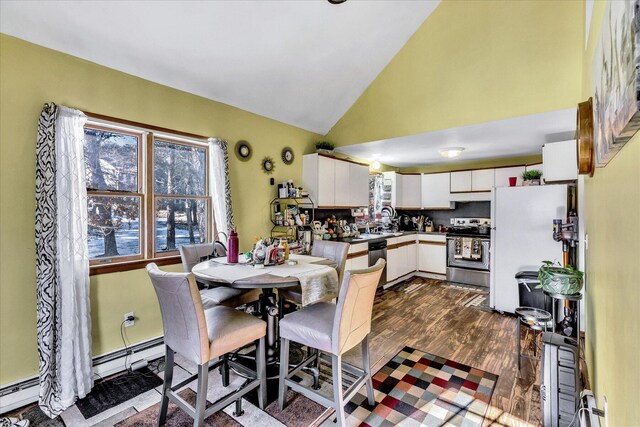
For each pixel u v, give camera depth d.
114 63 2.41
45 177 1.99
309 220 4.25
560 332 3.13
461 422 1.81
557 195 3.33
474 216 5.64
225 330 1.73
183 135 2.89
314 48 3.01
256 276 1.91
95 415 1.91
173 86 2.81
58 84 2.16
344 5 2.70
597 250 1.65
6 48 1.96
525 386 2.16
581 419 1.58
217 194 3.08
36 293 2.07
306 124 4.15
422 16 3.29
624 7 0.72
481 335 3.03
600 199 1.52
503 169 5.01
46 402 1.92
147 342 2.60
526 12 2.81
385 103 3.77
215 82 2.96
